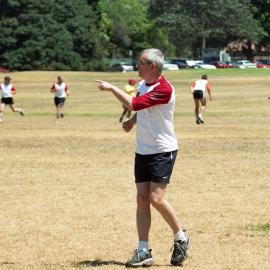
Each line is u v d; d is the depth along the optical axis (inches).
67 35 5920.3
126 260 534.6
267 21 7667.3
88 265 517.7
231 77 4530.0
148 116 504.1
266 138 1536.7
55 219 693.9
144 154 506.6
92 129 1813.5
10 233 632.4
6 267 513.7
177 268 506.6
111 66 6624.0
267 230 641.0
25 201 793.6
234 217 700.7
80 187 889.5
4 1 5826.8
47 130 1785.2
